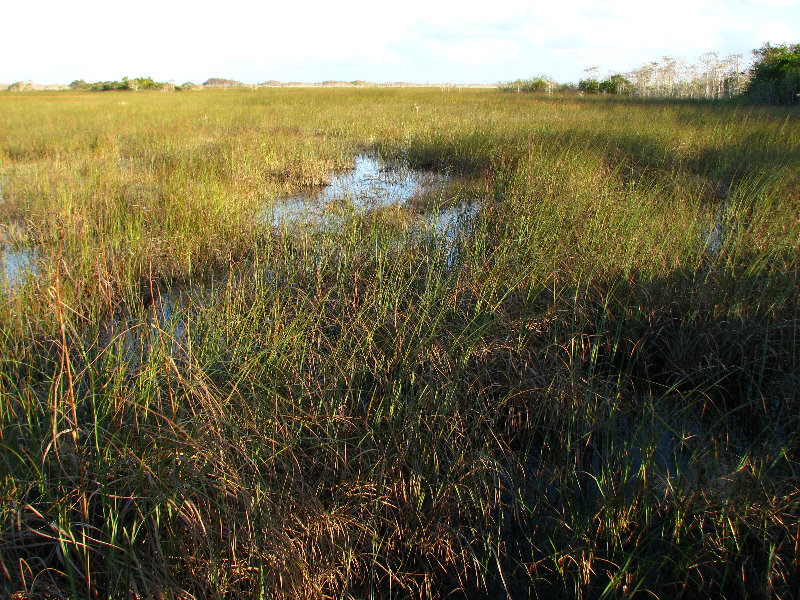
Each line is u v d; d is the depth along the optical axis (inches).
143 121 569.9
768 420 122.9
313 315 149.2
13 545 79.7
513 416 126.3
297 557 85.7
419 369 132.5
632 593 85.0
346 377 127.3
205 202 256.5
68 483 90.0
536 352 141.4
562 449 119.6
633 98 839.1
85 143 432.8
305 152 394.9
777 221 207.6
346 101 895.7
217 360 122.8
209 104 847.7
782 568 88.4
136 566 78.7
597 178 272.4
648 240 189.9
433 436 110.8
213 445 94.4
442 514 100.3
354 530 95.5
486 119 541.6
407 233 224.1
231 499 90.4
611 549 95.0
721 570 91.3
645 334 148.1
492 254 201.5
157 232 229.5
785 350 136.3
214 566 80.1
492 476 106.7
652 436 107.2
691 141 366.0
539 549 97.9
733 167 307.9
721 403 135.0
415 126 513.7
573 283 170.1
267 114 661.3
